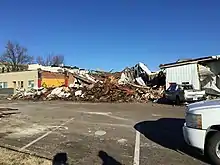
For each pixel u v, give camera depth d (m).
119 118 14.55
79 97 33.47
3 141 8.81
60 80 53.22
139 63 41.59
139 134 9.97
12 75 54.31
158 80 36.44
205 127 6.17
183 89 23.48
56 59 88.06
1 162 6.20
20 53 86.25
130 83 36.06
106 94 32.22
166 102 26.52
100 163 6.43
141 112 17.58
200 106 6.55
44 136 9.65
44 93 37.69
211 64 28.17
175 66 29.20
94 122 13.05
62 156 7.00
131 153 7.32
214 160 6.07
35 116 15.56
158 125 12.02
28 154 6.99
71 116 15.55
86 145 8.26
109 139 9.12
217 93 27.27
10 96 42.59
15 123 12.79
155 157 6.91
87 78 40.47
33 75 51.19
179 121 13.22
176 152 7.37
